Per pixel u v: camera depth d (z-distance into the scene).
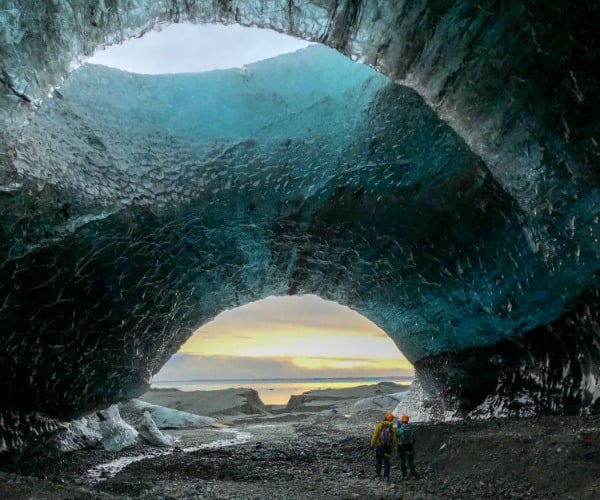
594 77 8.29
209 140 15.11
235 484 11.44
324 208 15.77
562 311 12.30
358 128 14.62
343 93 14.84
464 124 10.76
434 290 16.83
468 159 12.98
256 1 9.45
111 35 9.53
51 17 8.20
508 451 10.40
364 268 17.97
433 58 9.82
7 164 9.76
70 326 14.07
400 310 19.28
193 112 15.20
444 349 19.03
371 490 10.02
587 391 12.23
